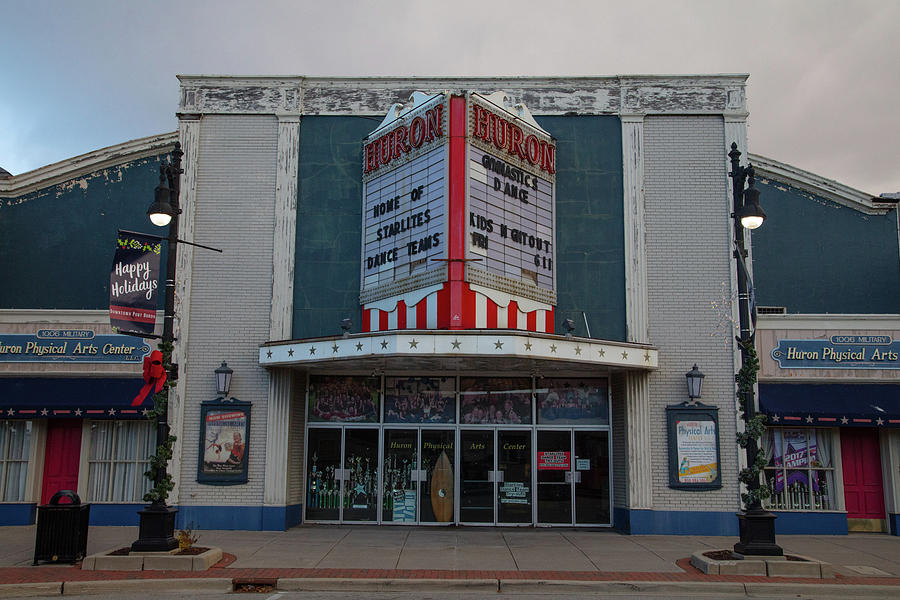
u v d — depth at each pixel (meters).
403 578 10.67
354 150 16.62
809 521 15.45
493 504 15.92
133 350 15.99
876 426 14.94
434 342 12.91
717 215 16.09
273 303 15.98
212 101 16.78
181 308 16.00
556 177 16.33
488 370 16.05
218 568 11.28
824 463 15.86
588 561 12.09
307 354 14.28
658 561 12.15
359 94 16.80
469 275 13.66
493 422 16.20
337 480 16.14
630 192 16.17
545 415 16.20
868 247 17.36
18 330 16.09
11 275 17.08
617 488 15.76
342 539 14.05
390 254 15.21
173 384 12.11
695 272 15.91
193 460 15.51
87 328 16.11
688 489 15.16
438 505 15.90
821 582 10.76
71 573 10.90
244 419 15.58
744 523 11.68
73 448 16.22
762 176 17.66
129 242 12.06
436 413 16.25
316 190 16.52
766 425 15.38
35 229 17.28
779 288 17.28
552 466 16.03
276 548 13.03
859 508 15.75
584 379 16.28
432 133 14.47
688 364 15.62
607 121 16.56
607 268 15.98
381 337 13.23
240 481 15.34
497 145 14.71
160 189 12.28
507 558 12.25
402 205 15.09
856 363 15.71
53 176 17.38
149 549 11.44
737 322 15.66
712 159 16.28
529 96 16.62
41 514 11.54
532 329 14.98
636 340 15.59
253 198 16.45
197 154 16.58
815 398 15.38
